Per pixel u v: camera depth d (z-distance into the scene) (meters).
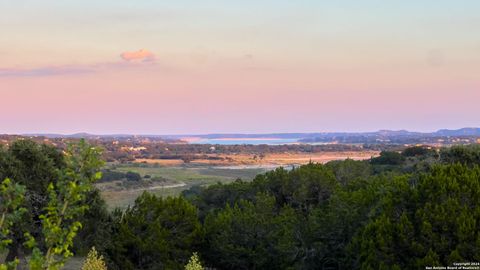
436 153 50.91
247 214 35.31
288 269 31.42
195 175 166.62
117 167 183.88
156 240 32.44
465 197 25.41
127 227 32.59
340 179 55.78
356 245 27.66
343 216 31.72
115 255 31.88
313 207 43.78
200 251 35.06
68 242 7.35
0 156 27.66
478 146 47.00
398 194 28.17
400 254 24.94
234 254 33.78
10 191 7.49
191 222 34.94
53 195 7.41
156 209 34.50
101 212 31.31
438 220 24.25
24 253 26.30
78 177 7.37
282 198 48.19
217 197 51.56
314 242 32.16
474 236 23.42
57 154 30.05
